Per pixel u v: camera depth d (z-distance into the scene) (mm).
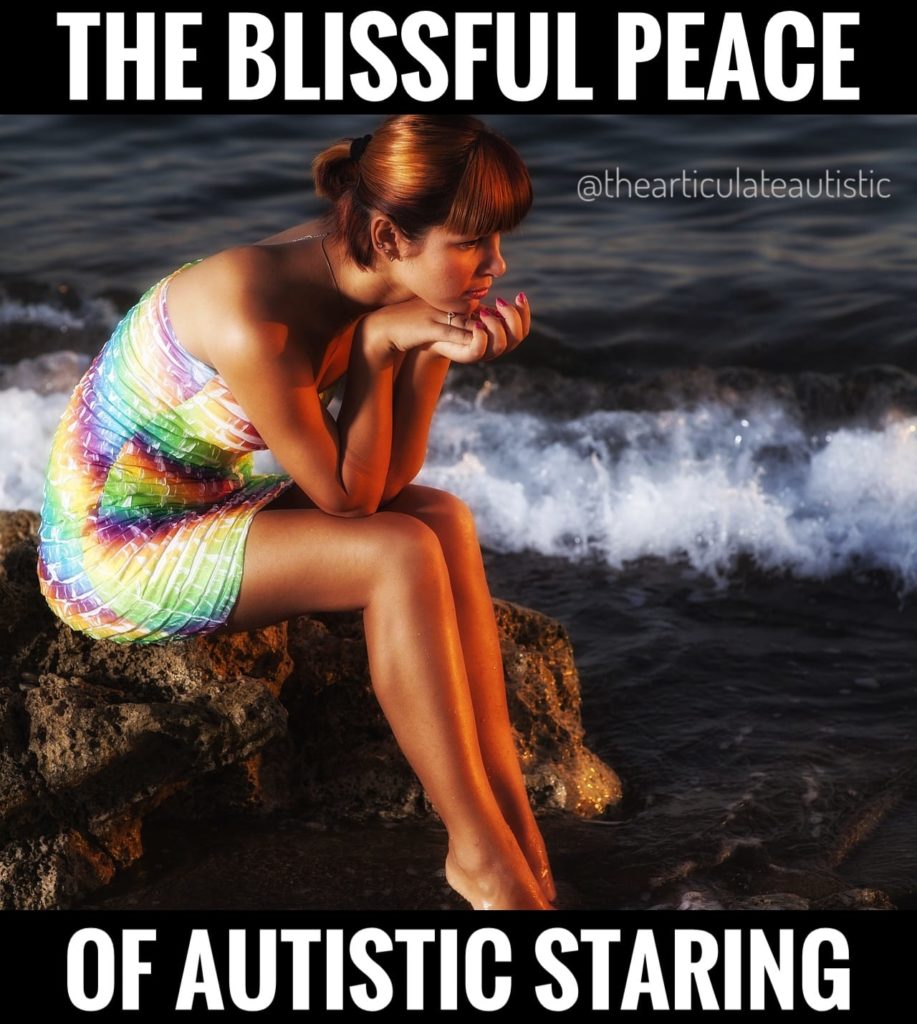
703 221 9672
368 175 2564
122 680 3379
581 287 8555
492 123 11531
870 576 5289
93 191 10328
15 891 3115
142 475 2961
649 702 4277
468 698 2848
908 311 8102
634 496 5965
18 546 3574
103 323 8211
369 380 2764
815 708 4215
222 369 2729
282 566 2846
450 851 2914
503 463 6371
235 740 3271
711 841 3379
